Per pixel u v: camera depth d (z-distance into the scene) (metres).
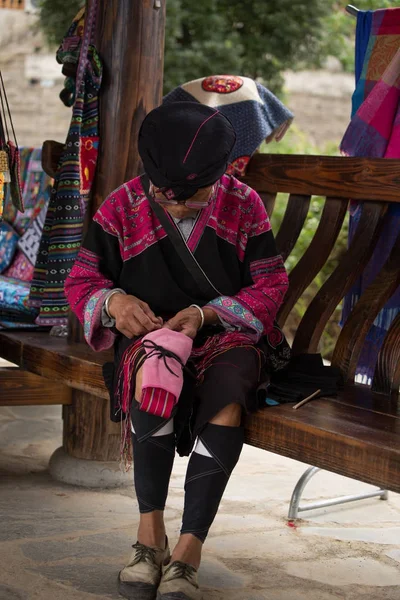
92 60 3.81
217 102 3.85
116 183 3.84
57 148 3.95
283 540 3.33
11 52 13.32
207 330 2.95
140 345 2.76
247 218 3.00
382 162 3.45
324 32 10.47
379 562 3.16
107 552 3.08
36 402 3.87
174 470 4.21
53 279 3.89
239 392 2.64
